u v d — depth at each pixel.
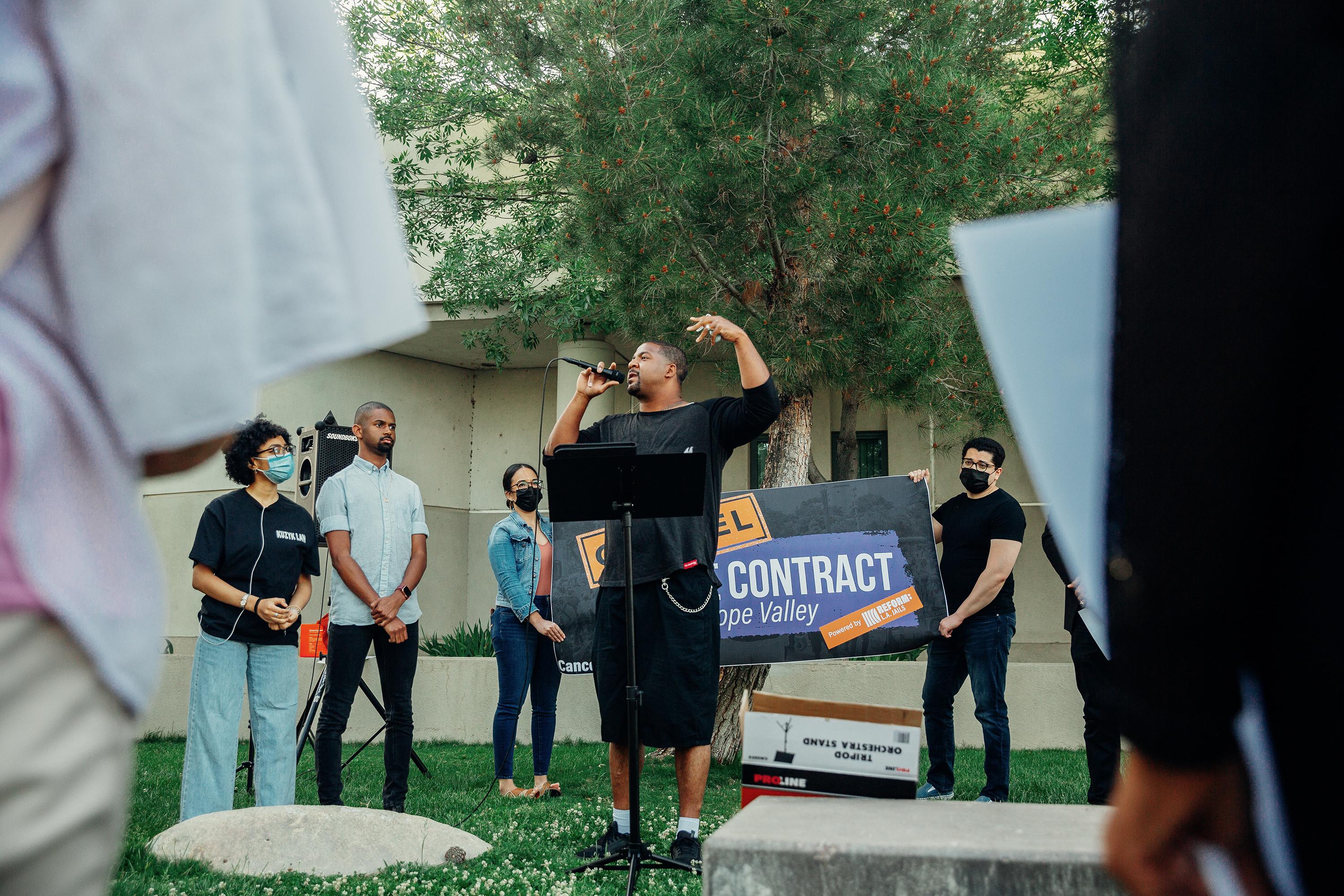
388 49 10.34
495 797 5.59
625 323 7.53
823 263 6.71
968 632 5.49
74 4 0.65
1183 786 0.64
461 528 14.05
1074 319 0.79
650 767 7.04
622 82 6.58
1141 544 0.61
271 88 0.74
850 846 1.51
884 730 2.14
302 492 8.01
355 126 0.83
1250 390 0.57
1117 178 0.68
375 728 8.98
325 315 0.74
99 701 0.64
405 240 10.39
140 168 0.66
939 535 6.55
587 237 7.12
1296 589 0.59
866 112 6.69
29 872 0.60
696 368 12.45
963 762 7.26
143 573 0.68
